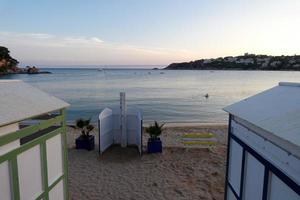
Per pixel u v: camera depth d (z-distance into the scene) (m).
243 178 4.64
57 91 48.81
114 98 38.97
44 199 4.75
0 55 120.56
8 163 3.76
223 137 14.30
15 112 3.82
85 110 28.59
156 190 7.70
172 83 72.94
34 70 164.62
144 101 35.81
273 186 3.58
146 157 10.51
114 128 11.87
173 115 26.11
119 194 7.45
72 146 11.95
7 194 3.75
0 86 4.54
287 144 3.12
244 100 5.29
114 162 9.94
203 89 54.28
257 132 4.03
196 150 11.47
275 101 4.36
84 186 7.94
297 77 104.62
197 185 8.05
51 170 5.05
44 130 5.12
